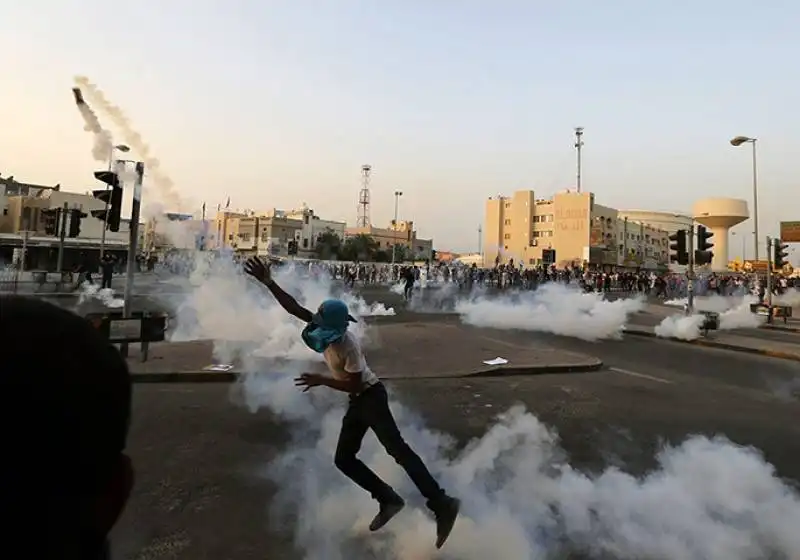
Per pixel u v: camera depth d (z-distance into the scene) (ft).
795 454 18.11
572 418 21.90
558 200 275.80
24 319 2.75
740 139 85.20
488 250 306.76
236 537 11.57
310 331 11.51
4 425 2.52
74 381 2.70
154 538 11.36
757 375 33.40
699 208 318.86
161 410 21.04
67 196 146.10
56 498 2.68
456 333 46.11
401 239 397.60
